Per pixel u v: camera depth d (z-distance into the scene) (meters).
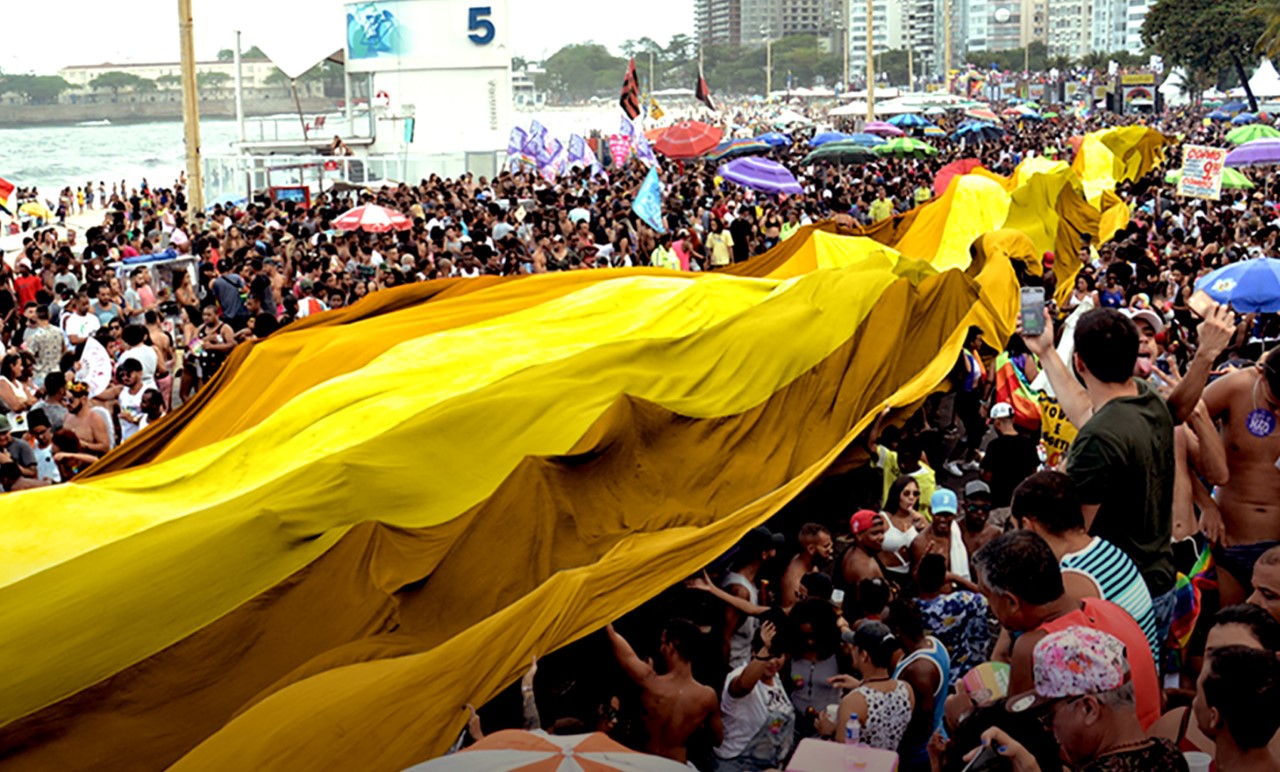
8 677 5.77
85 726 5.79
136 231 29.78
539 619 6.26
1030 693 4.37
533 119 40.12
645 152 38.91
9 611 6.09
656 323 9.98
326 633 6.50
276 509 6.80
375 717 5.56
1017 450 9.93
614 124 133.88
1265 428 6.59
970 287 10.73
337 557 6.72
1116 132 29.55
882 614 7.19
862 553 8.38
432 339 9.31
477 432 7.84
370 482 7.19
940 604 7.41
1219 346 6.09
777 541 8.20
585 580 6.61
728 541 7.28
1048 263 17.09
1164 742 4.15
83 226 50.59
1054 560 4.66
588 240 23.61
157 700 5.97
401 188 33.69
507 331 9.62
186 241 25.94
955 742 4.78
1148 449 5.54
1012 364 11.66
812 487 9.13
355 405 8.38
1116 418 5.54
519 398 8.18
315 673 6.10
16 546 6.83
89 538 6.99
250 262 19.75
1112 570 5.22
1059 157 45.53
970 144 57.41
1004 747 4.21
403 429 7.70
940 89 198.62
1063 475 5.39
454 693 5.74
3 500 7.14
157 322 15.34
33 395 12.90
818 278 10.30
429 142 48.56
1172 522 6.40
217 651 6.21
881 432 9.45
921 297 10.43
